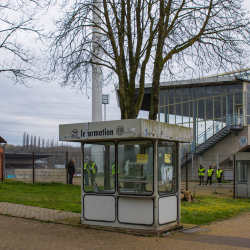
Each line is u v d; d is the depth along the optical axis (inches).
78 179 837.8
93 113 751.1
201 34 446.0
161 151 324.8
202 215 421.1
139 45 444.8
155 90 420.5
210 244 279.6
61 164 848.9
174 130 335.3
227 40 453.7
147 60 443.5
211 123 1289.4
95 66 498.3
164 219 321.7
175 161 346.0
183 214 426.3
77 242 277.7
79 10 452.1
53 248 258.4
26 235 302.4
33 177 834.8
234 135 1207.6
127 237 297.1
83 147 350.0
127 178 324.8
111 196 331.3
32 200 534.3
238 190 666.8
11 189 704.4
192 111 1349.7
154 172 311.9
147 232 307.4
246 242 288.8
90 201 343.3
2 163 932.0
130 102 433.1
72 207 472.4
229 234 322.0
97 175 341.7
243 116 1194.0
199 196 660.7
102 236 299.9
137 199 318.3
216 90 1283.2
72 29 454.0
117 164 329.7
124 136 302.2
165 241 285.9
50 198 572.7
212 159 1251.2
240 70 487.5
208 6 444.8
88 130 325.4
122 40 442.6
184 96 1380.4
